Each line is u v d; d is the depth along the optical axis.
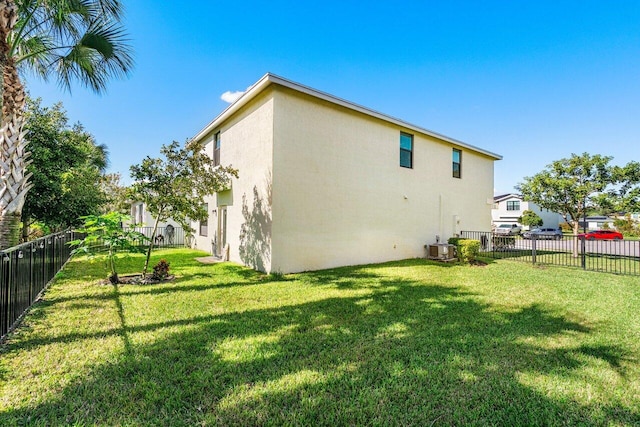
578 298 5.29
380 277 7.09
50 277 6.04
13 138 4.67
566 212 12.49
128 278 6.49
